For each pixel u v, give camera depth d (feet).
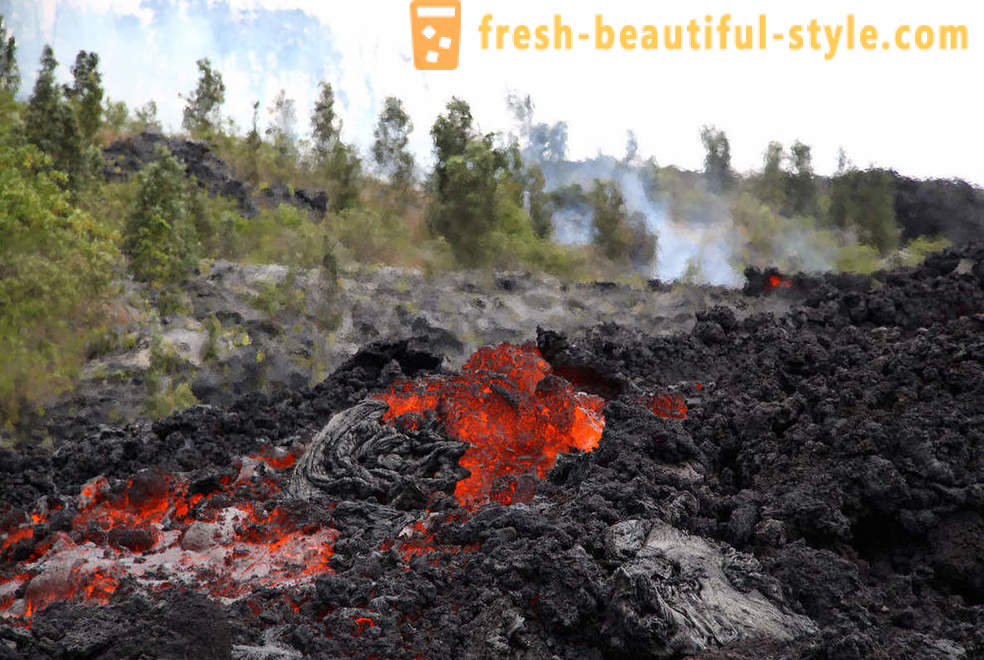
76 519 17.99
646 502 15.25
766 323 27.02
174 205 50.72
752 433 18.70
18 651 11.07
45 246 40.81
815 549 15.25
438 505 16.92
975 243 28.27
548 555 13.34
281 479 18.78
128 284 46.21
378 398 21.52
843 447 16.99
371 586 13.29
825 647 12.04
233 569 15.14
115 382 36.19
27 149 48.93
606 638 12.44
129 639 11.19
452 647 12.37
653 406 20.17
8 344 35.14
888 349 21.35
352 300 48.16
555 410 19.26
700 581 13.35
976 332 20.79
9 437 31.45
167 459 21.04
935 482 15.81
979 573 14.69
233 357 39.55
